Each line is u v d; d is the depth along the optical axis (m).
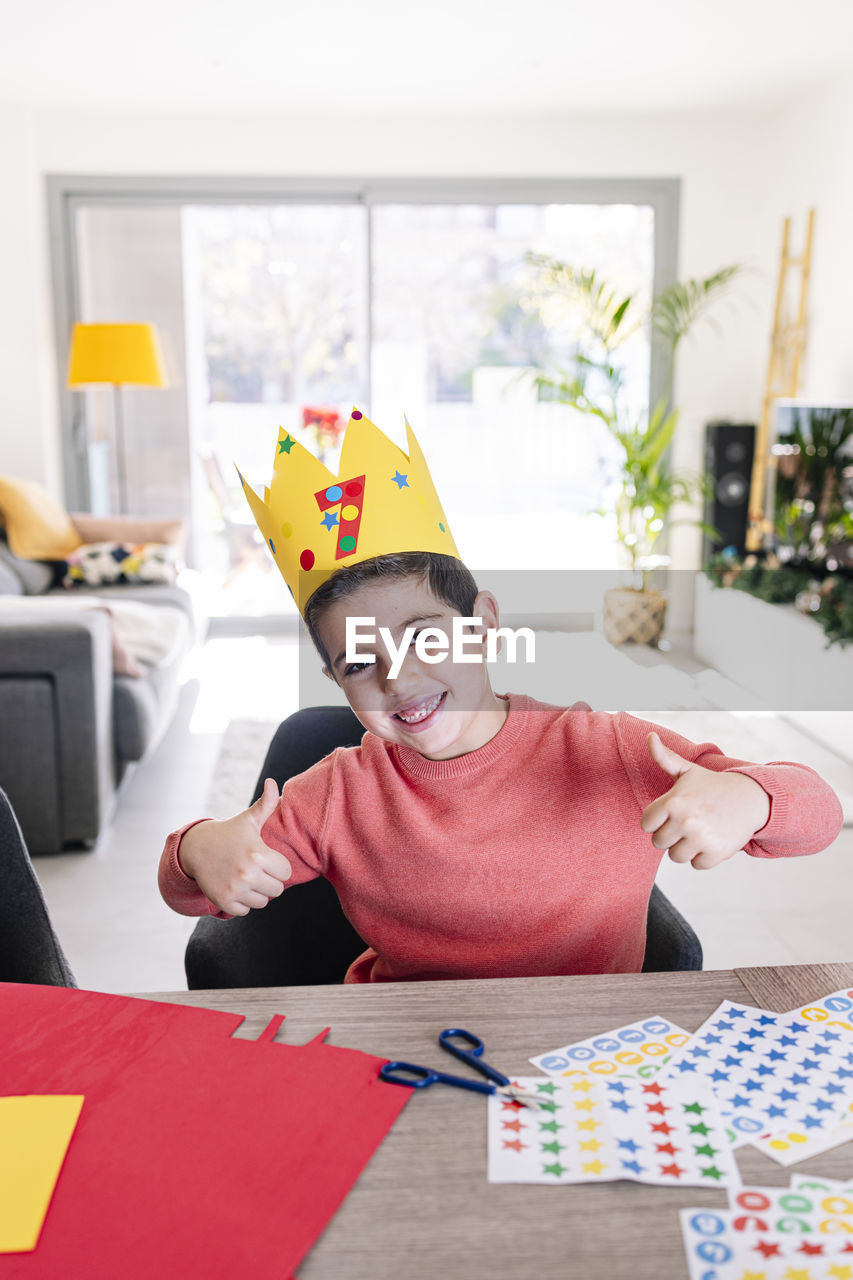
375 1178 0.67
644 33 4.29
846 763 3.57
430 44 4.40
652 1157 0.68
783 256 5.37
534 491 5.88
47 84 4.93
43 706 2.92
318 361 5.78
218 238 5.64
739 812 0.86
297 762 1.33
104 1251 0.62
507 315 5.76
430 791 1.05
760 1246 0.61
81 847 3.05
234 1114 0.73
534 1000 0.87
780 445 4.94
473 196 5.61
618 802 1.04
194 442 5.80
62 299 5.58
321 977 1.32
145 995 0.89
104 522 5.19
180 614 4.20
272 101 5.20
